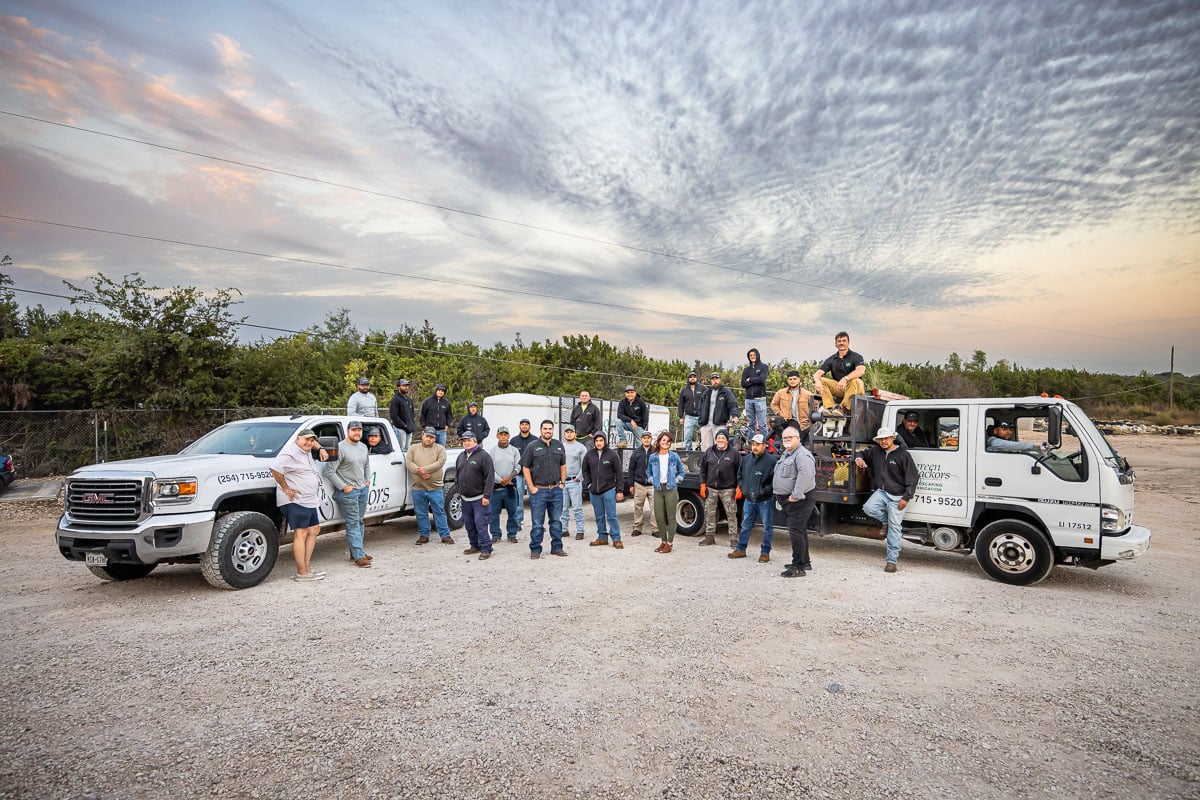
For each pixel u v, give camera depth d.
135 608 6.41
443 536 9.90
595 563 8.55
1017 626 5.95
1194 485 19.14
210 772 3.36
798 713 4.09
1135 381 66.69
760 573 8.03
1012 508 7.73
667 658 5.04
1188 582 7.83
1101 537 7.21
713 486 9.80
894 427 8.51
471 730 3.83
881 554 9.55
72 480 6.92
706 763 3.47
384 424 9.91
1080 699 4.34
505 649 5.21
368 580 7.54
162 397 16.11
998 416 7.96
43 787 3.21
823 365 9.60
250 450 8.12
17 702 4.23
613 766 3.44
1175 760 3.54
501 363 28.22
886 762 3.50
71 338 18.56
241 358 18.30
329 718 3.99
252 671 4.75
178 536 6.70
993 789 3.25
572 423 12.82
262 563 7.36
